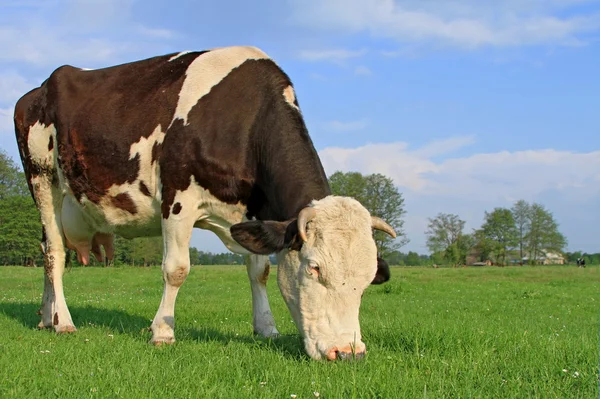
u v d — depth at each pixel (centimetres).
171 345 616
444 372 455
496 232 9725
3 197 6397
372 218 559
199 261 10719
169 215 679
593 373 450
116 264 5456
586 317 1153
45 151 828
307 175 618
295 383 427
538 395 390
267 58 712
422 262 10369
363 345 507
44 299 830
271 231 534
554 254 9881
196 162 665
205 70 713
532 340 616
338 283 513
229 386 423
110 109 752
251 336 713
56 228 845
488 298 1584
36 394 404
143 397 391
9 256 6247
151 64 774
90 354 550
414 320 898
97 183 754
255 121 666
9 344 611
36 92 869
